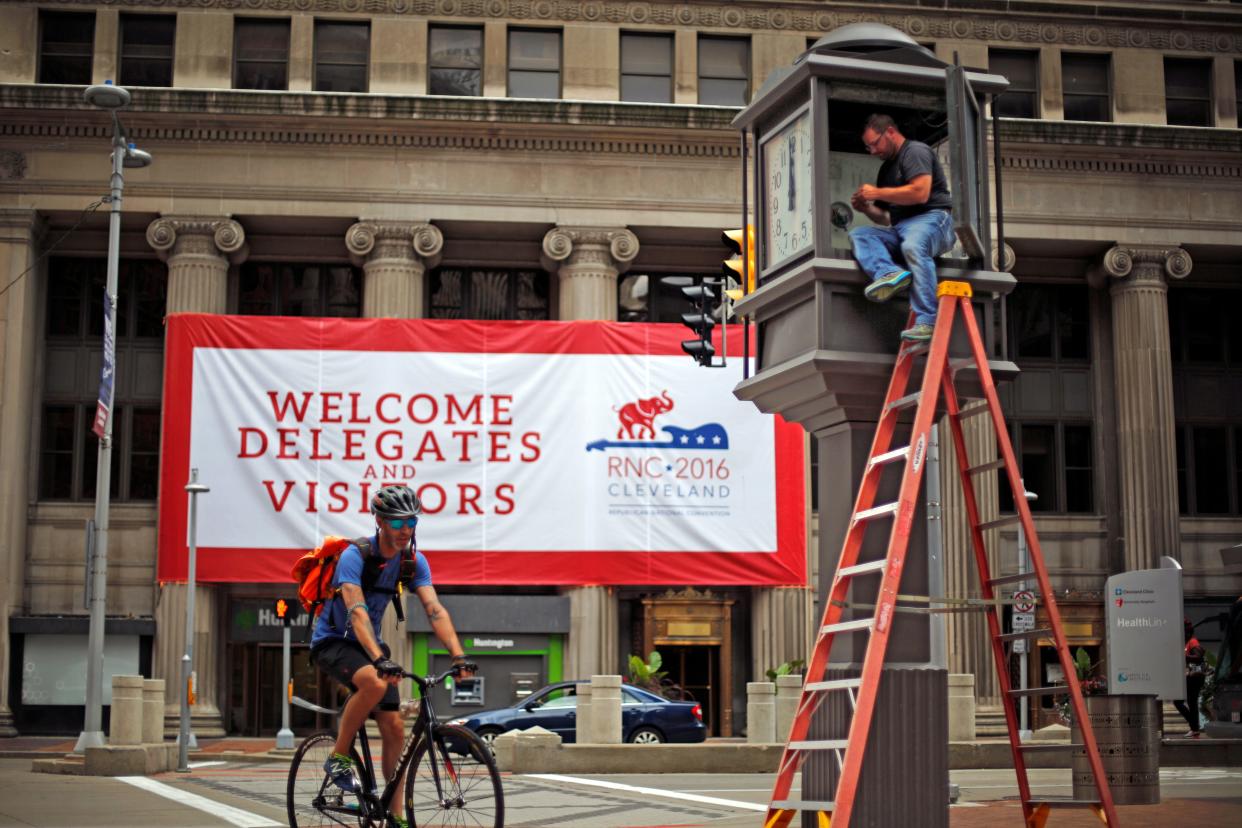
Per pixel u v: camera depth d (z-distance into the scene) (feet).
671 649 162.71
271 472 154.40
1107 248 171.94
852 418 32.76
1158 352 169.89
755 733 98.99
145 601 161.38
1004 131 165.78
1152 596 73.20
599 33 167.84
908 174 32.42
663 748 85.92
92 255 168.14
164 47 165.17
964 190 31.24
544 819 50.72
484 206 161.48
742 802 59.16
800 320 33.27
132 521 162.61
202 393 154.71
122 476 165.89
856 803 29.66
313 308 170.50
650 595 161.58
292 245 168.86
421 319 158.61
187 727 93.15
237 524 153.38
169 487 153.48
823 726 31.48
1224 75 177.06
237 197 159.43
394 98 158.51
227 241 159.12
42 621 154.51
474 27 168.14
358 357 156.46
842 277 32.01
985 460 165.58
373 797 31.32
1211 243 171.01
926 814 30.01
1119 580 74.74
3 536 154.92
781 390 33.81
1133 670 73.72
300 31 165.07
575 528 156.25
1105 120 175.42
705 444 157.58
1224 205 171.73
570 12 167.73
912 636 31.48
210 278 159.33
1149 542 167.84
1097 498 177.68
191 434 154.20
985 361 31.01
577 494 156.76
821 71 32.68
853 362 31.73
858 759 28.04
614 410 157.58
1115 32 175.01
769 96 34.94
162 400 163.22
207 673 152.97
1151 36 175.63
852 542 30.66
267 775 84.07
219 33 163.73
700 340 94.07
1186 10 175.42
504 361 157.79
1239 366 185.98
